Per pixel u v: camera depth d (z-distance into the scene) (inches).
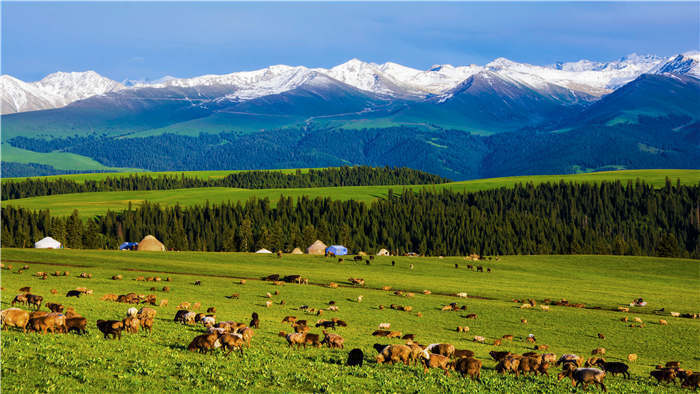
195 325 1823.3
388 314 2620.6
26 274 3206.2
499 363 1478.8
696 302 3543.3
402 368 1381.6
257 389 1088.8
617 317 2861.7
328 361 1405.0
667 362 1820.9
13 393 928.3
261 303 2704.2
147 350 1306.6
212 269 4040.4
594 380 1347.2
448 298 3257.9
